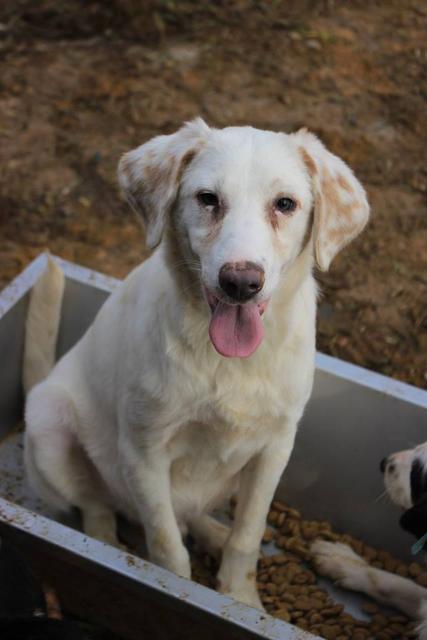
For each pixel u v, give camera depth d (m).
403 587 3.65
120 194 5.62
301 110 6.24
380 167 5.84
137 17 6.93
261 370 3.16
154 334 3.18
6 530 3.12
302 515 4.12
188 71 6.52
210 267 2.80
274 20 7.03
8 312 3.98
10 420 4.28
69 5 7.03
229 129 3.07
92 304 4.15
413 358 4.73
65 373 3.77
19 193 5.61
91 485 3.85
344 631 3.63
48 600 3.41
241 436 3.31
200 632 3.04
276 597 3.76
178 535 3.48
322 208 3.03
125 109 6.20
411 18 7.14
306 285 3.26
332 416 3.84
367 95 6.40
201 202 2.93
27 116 6.14
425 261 5.25
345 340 4.81
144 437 3.30
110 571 2.97
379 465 3.83
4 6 7.01
